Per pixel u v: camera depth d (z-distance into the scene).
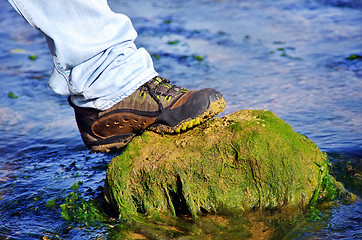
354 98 6.59
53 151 5.68
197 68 8.38
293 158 3.79
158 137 4.11
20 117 6.84
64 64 3.85
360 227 3.51
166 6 13.03
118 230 3.70
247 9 12.35
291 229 3.55
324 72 7.79
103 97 3.96
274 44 9.49
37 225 3.87
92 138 4.26
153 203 3.87
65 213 4.00
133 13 12.31
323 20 10.83
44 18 3.68
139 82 3.95
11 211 4.12
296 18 11.21
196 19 11.63
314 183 3.83
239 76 7.87
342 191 4.05
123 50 3.89
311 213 3.72
